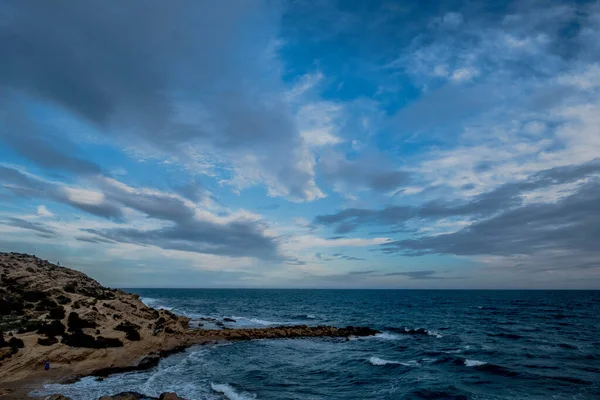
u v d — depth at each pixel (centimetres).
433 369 3084
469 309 9950
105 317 3703
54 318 3325
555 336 4853
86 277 6825
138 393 2150
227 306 10512
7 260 5550
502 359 3419
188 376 2666
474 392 2428
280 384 2603
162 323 4275
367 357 3612
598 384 2562
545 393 2388
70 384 2242
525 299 15512
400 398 2331
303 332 4847
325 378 2822
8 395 1936
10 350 2334
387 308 10538
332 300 15462
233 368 3008
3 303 3441
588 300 14338
